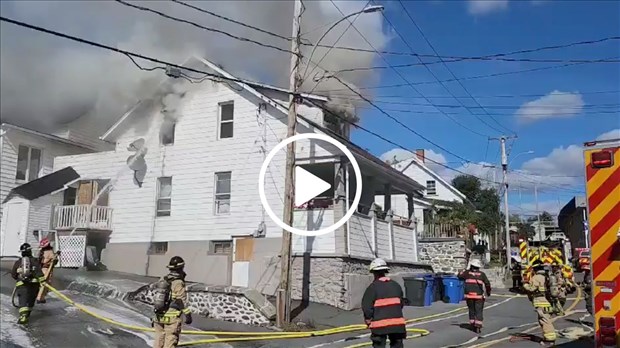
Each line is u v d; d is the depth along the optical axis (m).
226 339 11.42
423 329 13.41
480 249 33.03
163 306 8.09
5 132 22.16
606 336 5.38
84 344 9.95
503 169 35.78
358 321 14.75
